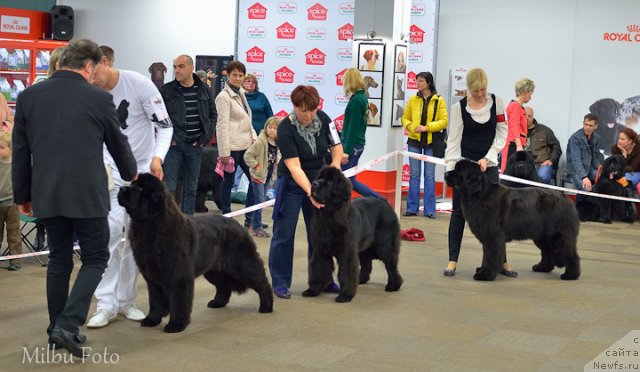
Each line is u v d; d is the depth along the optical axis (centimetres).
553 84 1222
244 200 1158
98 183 436
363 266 664
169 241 468
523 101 1046
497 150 704
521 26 1231
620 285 699
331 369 441
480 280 697
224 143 888
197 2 1366
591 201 1116
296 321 541
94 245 445
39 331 499
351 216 585
